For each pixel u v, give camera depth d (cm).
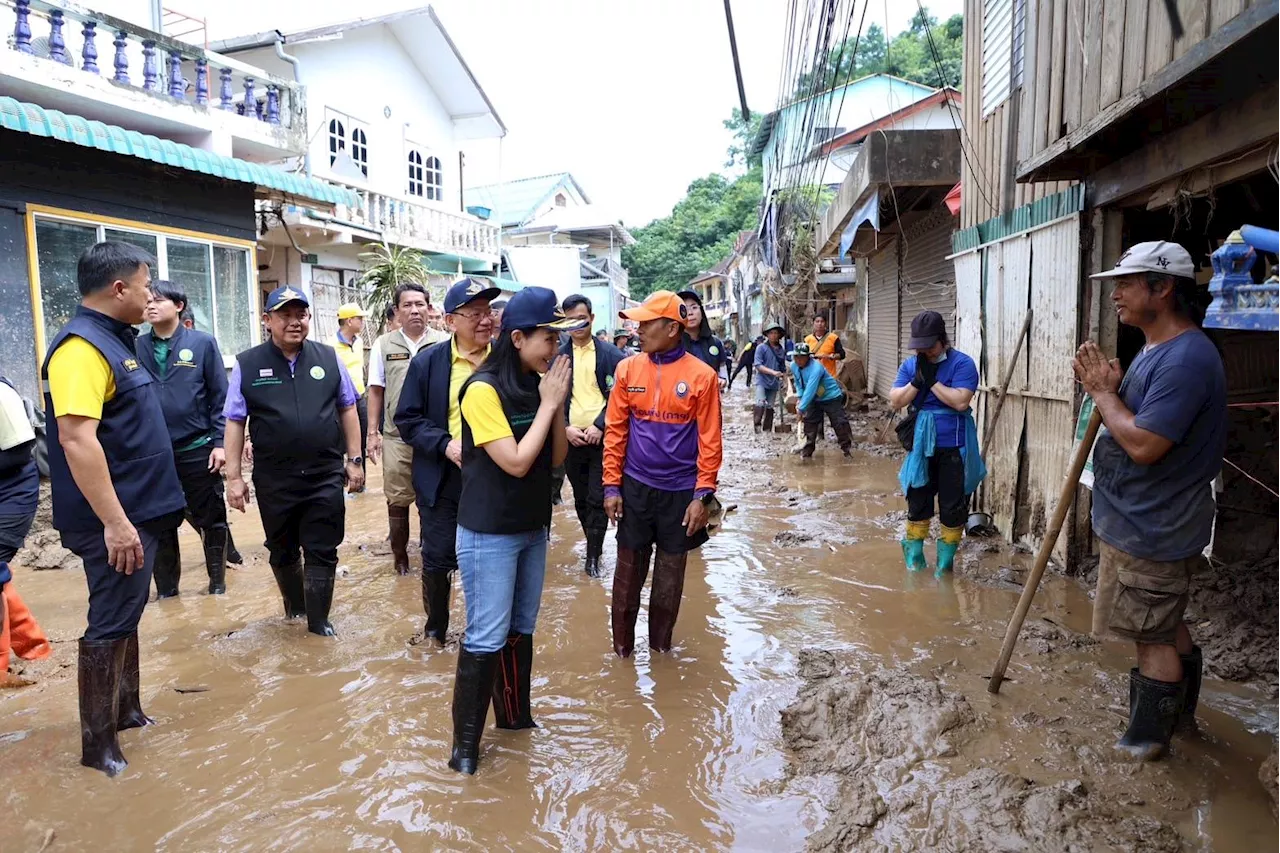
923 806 292
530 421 323
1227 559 523
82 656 326
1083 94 474
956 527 559
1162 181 439
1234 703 371
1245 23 299
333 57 1716
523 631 352
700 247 5666
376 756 336
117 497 328
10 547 412
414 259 1481
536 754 338
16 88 880
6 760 335
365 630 485
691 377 424
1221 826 280
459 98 2069
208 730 361
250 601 544
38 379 816
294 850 275
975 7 731
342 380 495
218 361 549
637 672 421
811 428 1109
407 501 588
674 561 435
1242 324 304
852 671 408
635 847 275
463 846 276
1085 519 552
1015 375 633
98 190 883
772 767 328
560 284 3269
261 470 462
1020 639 449
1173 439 295
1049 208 570
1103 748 329
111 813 298
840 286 2341
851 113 2384
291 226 1328
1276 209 497
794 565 605
